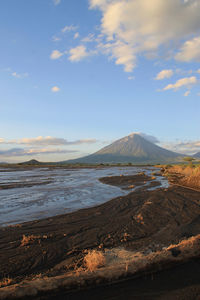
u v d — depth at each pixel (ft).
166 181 95.96
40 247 20.48
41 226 28.27
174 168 195.72
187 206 39.04
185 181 72.69
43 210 38.78
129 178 110.11
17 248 20.29
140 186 76.69
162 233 24.07
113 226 27.66
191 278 12.51
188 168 131.34
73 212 36.81
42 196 54.65
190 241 16.60
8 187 72.28
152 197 48.88
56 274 14.40
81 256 17.93
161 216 32.30
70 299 10.75
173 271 13.48
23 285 11.16
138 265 13.19
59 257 18.04
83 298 10.80
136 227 26.86
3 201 47.65
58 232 25.44
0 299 10.18
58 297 10.94
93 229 26.48
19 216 34.40
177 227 26.35
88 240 22.35
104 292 11.32
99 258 15.33
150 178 109.60
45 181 95.86
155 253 14.61
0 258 17.93
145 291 11.28
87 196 55.01
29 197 53.06
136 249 19.03
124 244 20.67
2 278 14.46
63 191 63.98
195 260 14.78
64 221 30.81
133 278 12.64
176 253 14.67
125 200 47.11
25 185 79.00
